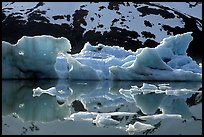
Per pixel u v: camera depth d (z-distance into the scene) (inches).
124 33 3585.1
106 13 3895.2
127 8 4015.8
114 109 502.0
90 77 979.3
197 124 394.0
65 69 1011.3
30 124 402.6
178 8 4079.7
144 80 996.6
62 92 704.4
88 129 367.6
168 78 992.2
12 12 3789.4
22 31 3526.1
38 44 936.3
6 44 920.9
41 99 600.7
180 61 1116.5
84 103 562.9
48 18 3737.7
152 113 471.5
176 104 552.7
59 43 947.3
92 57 1268.5
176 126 384.2
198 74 997.2
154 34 3609.7
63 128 376.2
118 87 821.2
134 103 562.9
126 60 1125.1
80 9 3934.5
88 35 3540.8
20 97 621.0
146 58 994.7
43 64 949.8
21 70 940.6
